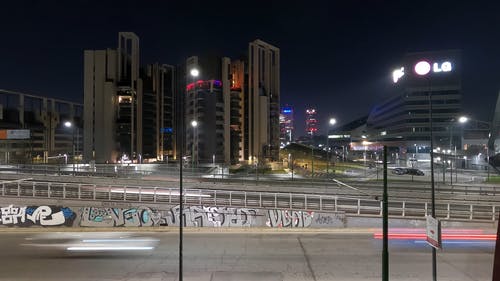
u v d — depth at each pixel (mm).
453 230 30484
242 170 85688
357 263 22891
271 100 149625
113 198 34656
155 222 31812
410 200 40875
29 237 28688
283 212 31750
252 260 23422
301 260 23422
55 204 33906
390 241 27766
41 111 151625
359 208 32656
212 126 115000
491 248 26000
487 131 130000
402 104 121688
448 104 112125
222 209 31812
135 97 127375
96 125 123562
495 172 78062
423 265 22500
